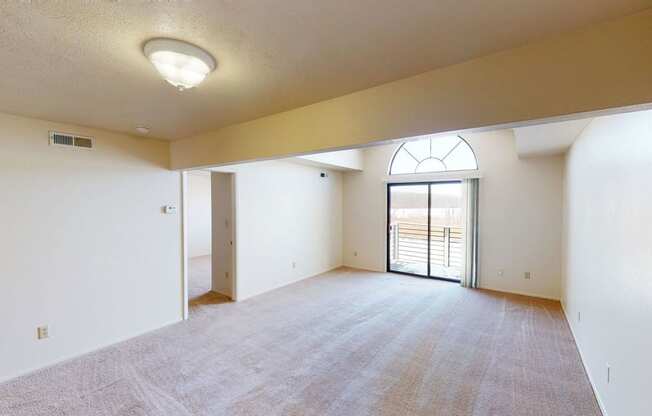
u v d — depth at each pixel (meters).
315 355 2.92
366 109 2.01
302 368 2.70
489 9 1.16
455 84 1.67
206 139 3.20
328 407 2.19
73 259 2.89
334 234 6.62
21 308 2.59
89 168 3.00
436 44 1.45
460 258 5.38
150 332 3.45
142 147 3.43
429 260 5.91
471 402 2.23
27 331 2.62
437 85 1.73
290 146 2.43
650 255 1.50
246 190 4.66
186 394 2.33
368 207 6.49
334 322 3.72
